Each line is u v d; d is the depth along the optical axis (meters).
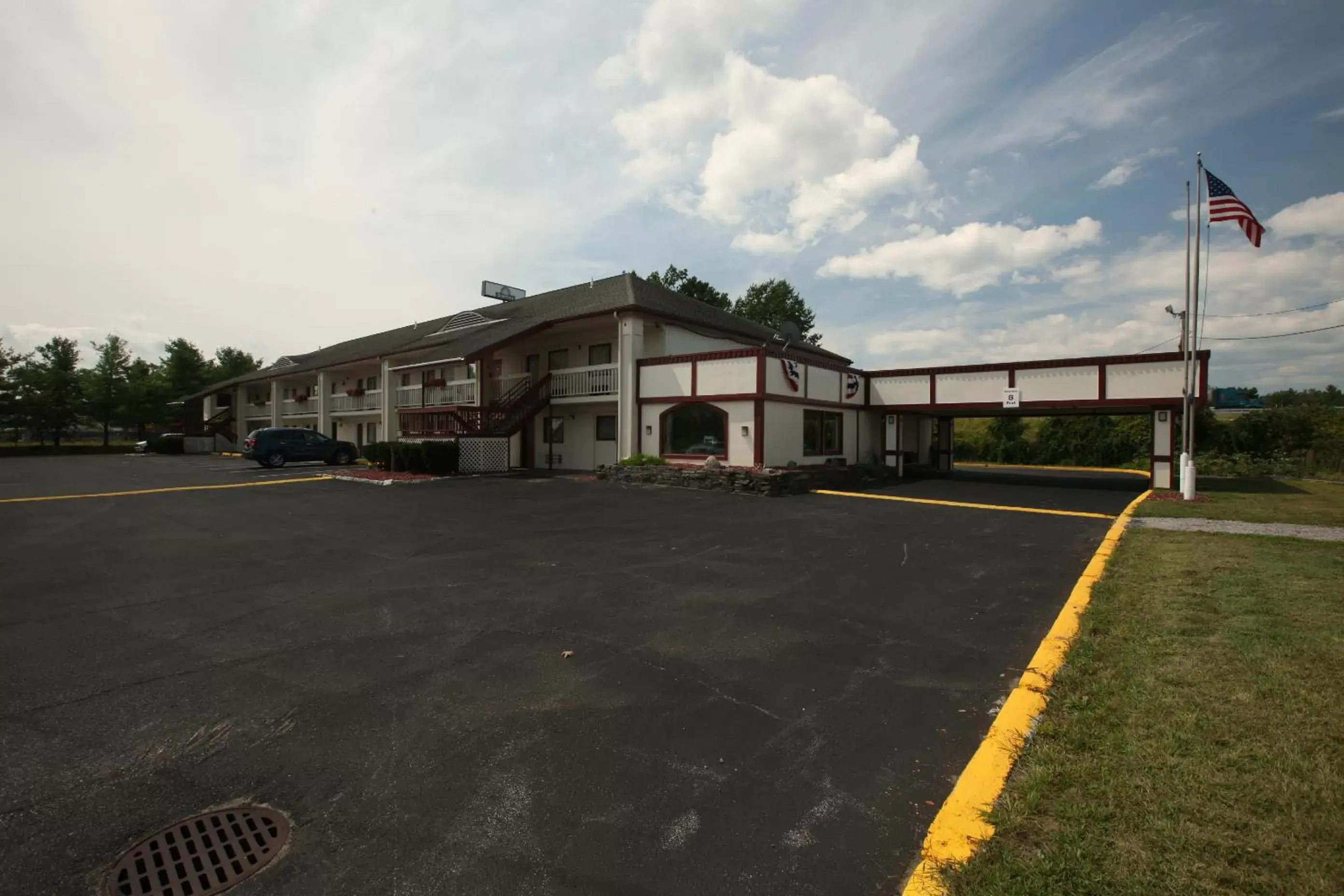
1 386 42.16
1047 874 2.39
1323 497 14.94
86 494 15.96
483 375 23.86
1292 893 2.21
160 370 56.88
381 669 4.76
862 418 23.58
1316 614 5.30
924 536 10.27
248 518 12.10
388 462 21.91
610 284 26.34
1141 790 2.87
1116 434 31.20
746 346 26.17
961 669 4.71
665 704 4.14
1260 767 3.00
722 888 2.47
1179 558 7.82
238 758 3.49
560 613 6.15
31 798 3.11
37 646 5.25
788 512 13.01
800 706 4.12
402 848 2.74
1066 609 5.99
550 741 3.67
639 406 20.94
